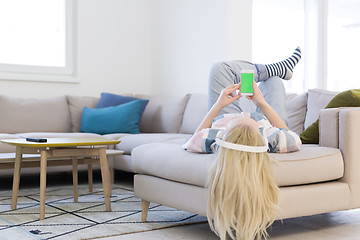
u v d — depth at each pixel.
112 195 3.24
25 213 2.62
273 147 2.09
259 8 4.82
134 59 5.20
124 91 5.13
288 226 2.38
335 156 2.23
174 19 4.95
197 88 4.66
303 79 5.25
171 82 5.01
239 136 1.77
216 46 4.43
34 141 2.58
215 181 1.78
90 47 4.89
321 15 5.23
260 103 2.30
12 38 4.55
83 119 4.32
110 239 2.09
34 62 4.68
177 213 2.64
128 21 5.14
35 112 4.20
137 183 2.44
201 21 4.60
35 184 3.76
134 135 3.84
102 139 2.81
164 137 3.69
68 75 4.82
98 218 2.50
